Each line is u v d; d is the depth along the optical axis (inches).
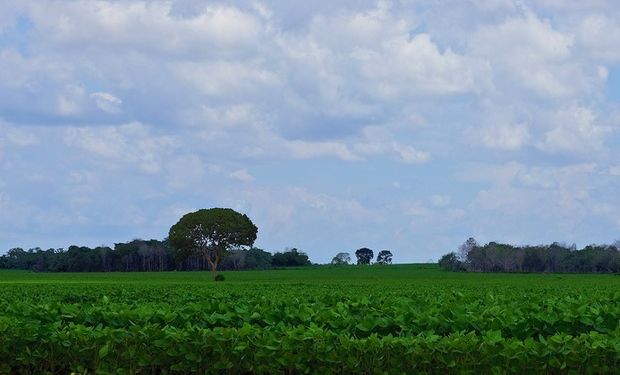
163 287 1973.4
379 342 497.4
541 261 5684.1
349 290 1788.9
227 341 517.3
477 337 515.2
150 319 605.9
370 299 863.7
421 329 582.2
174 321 609.6
